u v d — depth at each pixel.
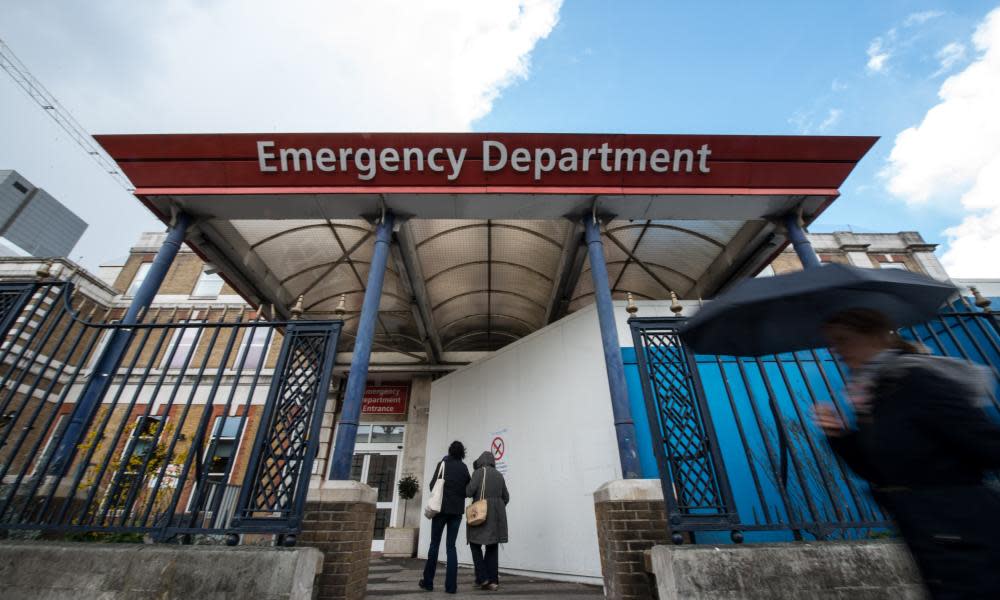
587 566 5.87
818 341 2.18
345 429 4.93
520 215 7.06
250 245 8.28
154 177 6.55
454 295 10.80
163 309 15.89
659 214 7.11
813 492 5.16
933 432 1.45
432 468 10.26
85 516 2.97
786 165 6.65
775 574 2.73
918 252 17.72
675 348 3.78
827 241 17.86
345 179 6.61
